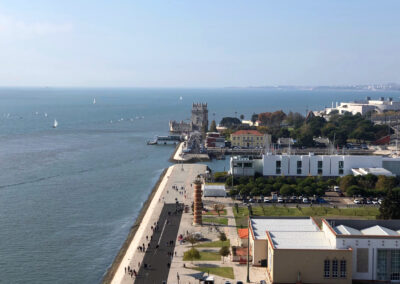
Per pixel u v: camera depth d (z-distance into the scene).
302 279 161.12
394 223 180.12
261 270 175.00
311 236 177.50
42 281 175.38
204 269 176.00
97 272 183.00
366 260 164.50
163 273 172.88
